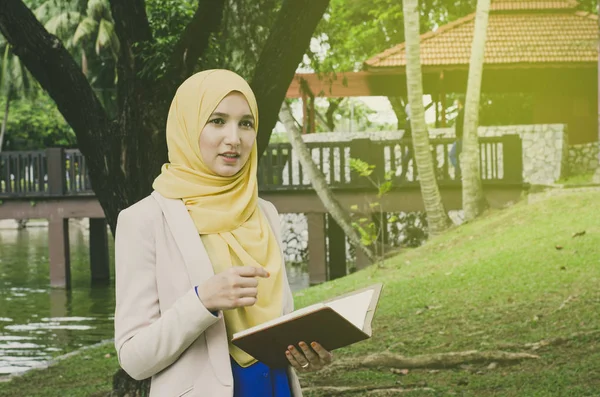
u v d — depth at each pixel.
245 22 7.49
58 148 18.34
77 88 5.47
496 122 26.30
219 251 2.03
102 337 12.09
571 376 6.25
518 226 13.26
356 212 17.11
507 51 20.56
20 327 13.20
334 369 7.23
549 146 17.88
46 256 24.52
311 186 17.27
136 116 5.55
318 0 5.21
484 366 6.92
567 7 21.56
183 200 2.07
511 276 10.27
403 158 16.97
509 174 16.42
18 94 29.12
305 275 18.55
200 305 1.85
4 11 5.19
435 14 25.94
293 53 5.30
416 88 15.66
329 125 27.25
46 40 5.33
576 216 12.72
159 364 1.91
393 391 6.37
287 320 1.80
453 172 18.72
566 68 21.23
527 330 7.89
